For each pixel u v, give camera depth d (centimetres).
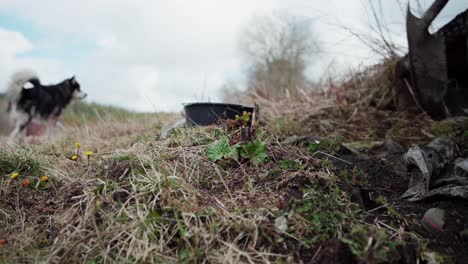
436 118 382
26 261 171
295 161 227
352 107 447
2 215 211
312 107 471
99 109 864
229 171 223
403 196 217
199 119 303
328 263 146
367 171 251
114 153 280
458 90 380
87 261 164
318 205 177
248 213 177
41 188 237
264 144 230
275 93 677
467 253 164
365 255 140
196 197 194
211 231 166
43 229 196
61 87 769
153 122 485
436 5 319
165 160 234
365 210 194
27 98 709
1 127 747
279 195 189
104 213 184
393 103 438
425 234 176
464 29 324
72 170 264
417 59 345
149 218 175
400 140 354
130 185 202
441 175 234
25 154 280
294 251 159
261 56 984
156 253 162
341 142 323
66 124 818
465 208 196
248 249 161
